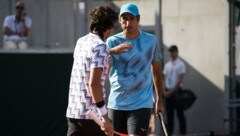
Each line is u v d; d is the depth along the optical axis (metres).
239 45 45.03
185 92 45.19
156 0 40.53
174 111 45.66
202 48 46.50
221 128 45.66
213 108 46.16
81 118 21.31
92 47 21.05
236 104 45.06
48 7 37.53
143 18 43.06
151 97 25.80
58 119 36.50
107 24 21.64
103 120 20.86
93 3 38.09
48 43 37.31
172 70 45.19
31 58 36.12
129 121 25.25
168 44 47.31
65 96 36.56
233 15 44.81
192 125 46.12
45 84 36.31
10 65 35.84
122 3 42.09
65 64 36.62
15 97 35.94
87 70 21.17
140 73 25.20
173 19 46.78
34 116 36.22
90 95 21.22
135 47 25.17
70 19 37.59
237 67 45.16
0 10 37.12
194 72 46.94
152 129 38.38
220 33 45.53
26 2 37.41
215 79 46.00
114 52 24.09
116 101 25.42
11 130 35.94
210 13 45.84
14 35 37.06
